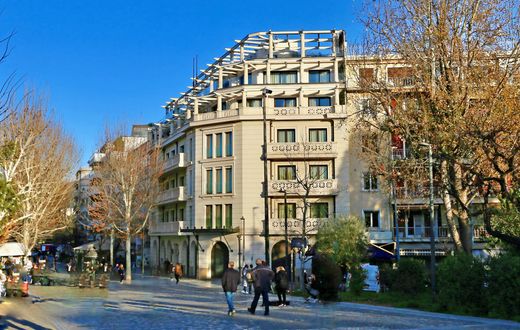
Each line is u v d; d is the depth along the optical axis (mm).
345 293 26688
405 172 28000
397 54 26625
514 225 25031
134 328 15875
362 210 45094
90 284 23766
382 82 26703
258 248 45625
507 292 18219
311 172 46531
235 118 47250
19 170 28688
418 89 25578
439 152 23812
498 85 23031
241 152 46969
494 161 19891
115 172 49625
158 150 54812
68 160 40969
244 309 21797
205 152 49688
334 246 31156
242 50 51562
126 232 49219
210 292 33281
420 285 25312
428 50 25156
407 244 44156
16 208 16125
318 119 46469
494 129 21094
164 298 27781
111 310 20875
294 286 33594
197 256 49781
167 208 60250
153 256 64188
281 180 45625
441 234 44438
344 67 47531
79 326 16266
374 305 22797
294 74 49000
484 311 19266
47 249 91750
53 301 23688
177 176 57062
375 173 31234
